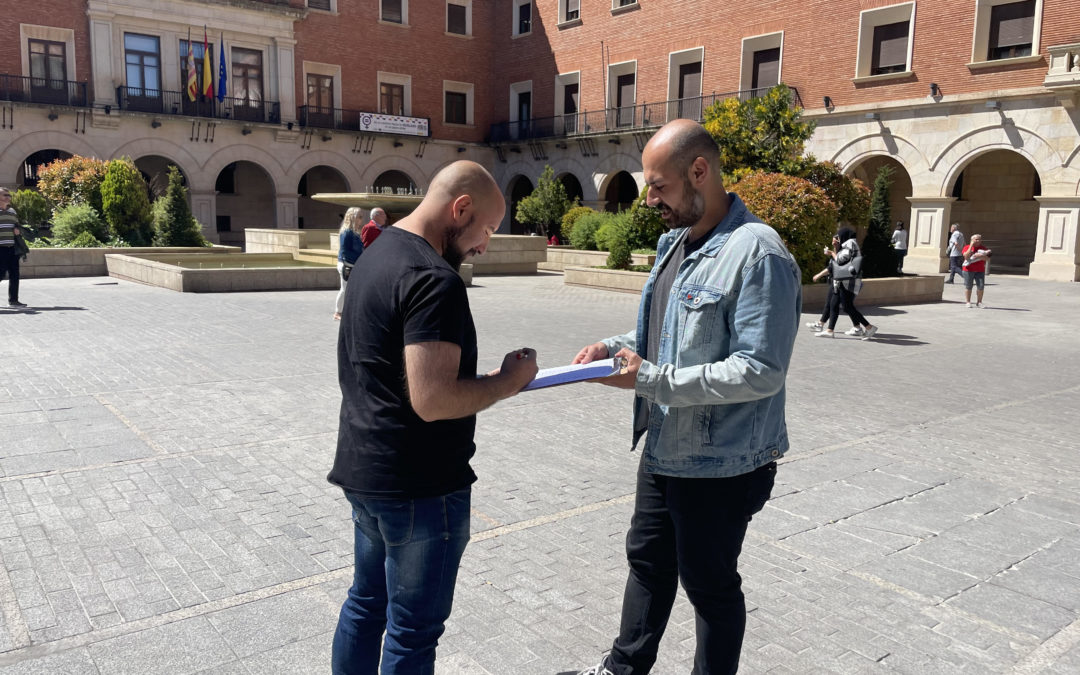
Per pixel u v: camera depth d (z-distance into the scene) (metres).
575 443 5.48
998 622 3.12
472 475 2.04
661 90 30.56
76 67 27.58
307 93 32.50
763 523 4.11
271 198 36.47
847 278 11.02
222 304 12.87
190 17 29.30
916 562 3.66
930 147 23.50
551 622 3.03
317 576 3.33
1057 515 4.30
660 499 2.34
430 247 1.89
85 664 2.63
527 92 36.19
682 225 2.19
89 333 9.46
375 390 1.88
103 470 4.57
